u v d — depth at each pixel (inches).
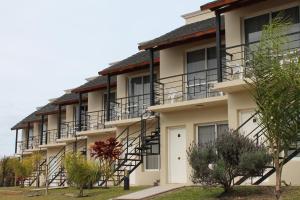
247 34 622.8
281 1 589.9
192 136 693.9
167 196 530.0
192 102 660.7
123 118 889.5
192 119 698.2
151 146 778.2
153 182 781.9
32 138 1466.5
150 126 809.5
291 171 539.5
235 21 634.8
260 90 337.4
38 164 1203.2
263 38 343.9
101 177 772.6
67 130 1176.2
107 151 749.9
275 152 335.9
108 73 885.8
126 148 804.6
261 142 504.1
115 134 950.4
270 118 330.0
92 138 1019.9
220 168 471.8
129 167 825.5
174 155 722.8
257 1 586.6
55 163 1212.5
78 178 671.1
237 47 620.4
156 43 726.5
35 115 1418.6
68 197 673.6
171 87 758.5
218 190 510.6
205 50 723.4
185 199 494.6
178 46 757.9
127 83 905.5
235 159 473.4
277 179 334.0
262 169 471.5
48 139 1307.8
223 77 631.2
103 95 1032.2
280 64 331.9
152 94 732.0
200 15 842.8
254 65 344.2
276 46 339.3
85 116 1064.8
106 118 937.5
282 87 326.6
